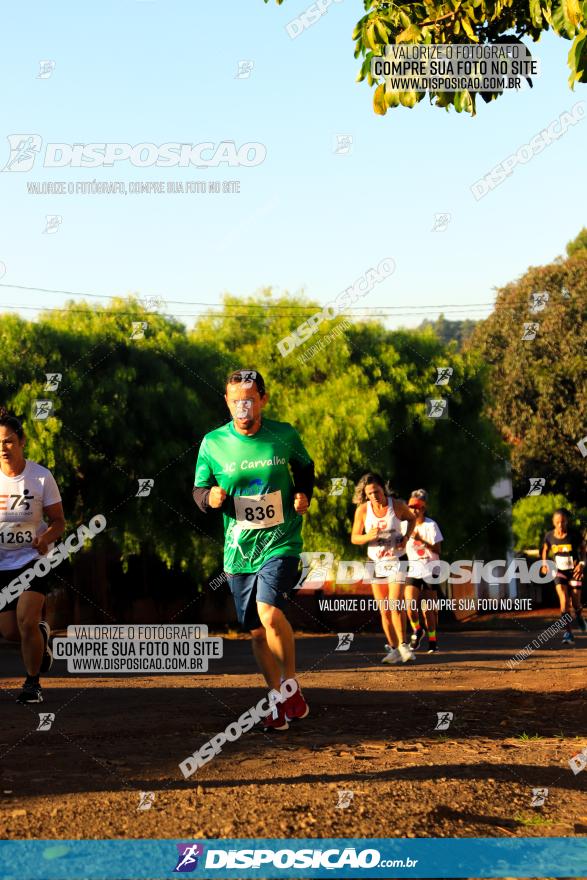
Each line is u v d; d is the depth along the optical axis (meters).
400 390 37.62
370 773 6.90
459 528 39.78
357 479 35.34
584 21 8.77
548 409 54.09
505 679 13.46
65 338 32.84
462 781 6.64
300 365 36.34
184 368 35.03
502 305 56.44
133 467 33.47
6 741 8.15
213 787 6.44
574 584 22.81
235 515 9.14
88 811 5.78
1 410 10.73
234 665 17.47
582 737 8.71
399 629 16.83
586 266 54.81
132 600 37.59
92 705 10.44
